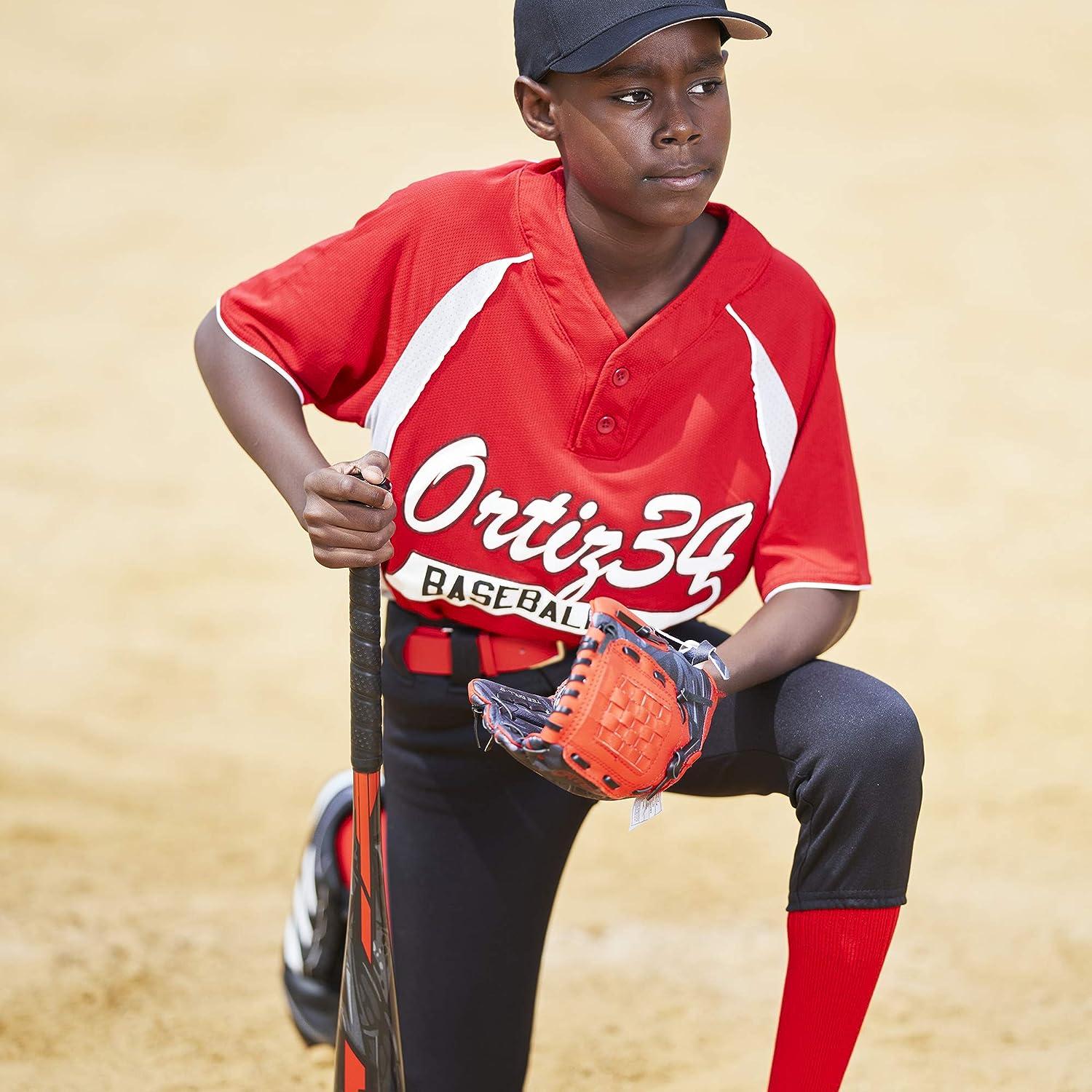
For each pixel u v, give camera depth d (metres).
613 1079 13.16
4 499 33.28
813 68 64.38
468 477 9.39
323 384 9.65
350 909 8.81
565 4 8.30
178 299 44.62
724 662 8.94
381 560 8.31
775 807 21.11
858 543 9.75
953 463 34.09
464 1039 10.40
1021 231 47.53
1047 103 59.22
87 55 68.62
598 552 9.48
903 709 8.80
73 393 38.69
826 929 8.78
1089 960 15.25
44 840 19.31
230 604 29.05
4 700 24.86
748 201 50.38
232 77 65.81
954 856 18.91
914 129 57.09
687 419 9.28
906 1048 13.48
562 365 9.13
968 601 28.12
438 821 10.34
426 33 71.62
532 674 10.04
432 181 9.45
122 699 25.20
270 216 50.94
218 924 16.61
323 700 25.50
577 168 8.64
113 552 31.06
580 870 18.89
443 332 9.23
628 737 8.12
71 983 14.47
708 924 16.98
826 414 9.70
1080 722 23.61
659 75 8.23
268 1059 13.25
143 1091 12.56
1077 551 30.16
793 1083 9.08
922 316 41.91
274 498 33.75
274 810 21.20
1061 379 38.16
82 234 49.47
